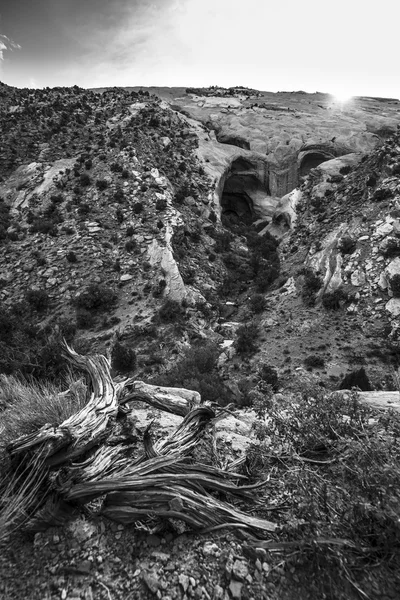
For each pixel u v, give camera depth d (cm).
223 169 6159
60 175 4738
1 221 4072
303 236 4709
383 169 4309
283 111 8562
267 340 2975
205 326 3183
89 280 3447
